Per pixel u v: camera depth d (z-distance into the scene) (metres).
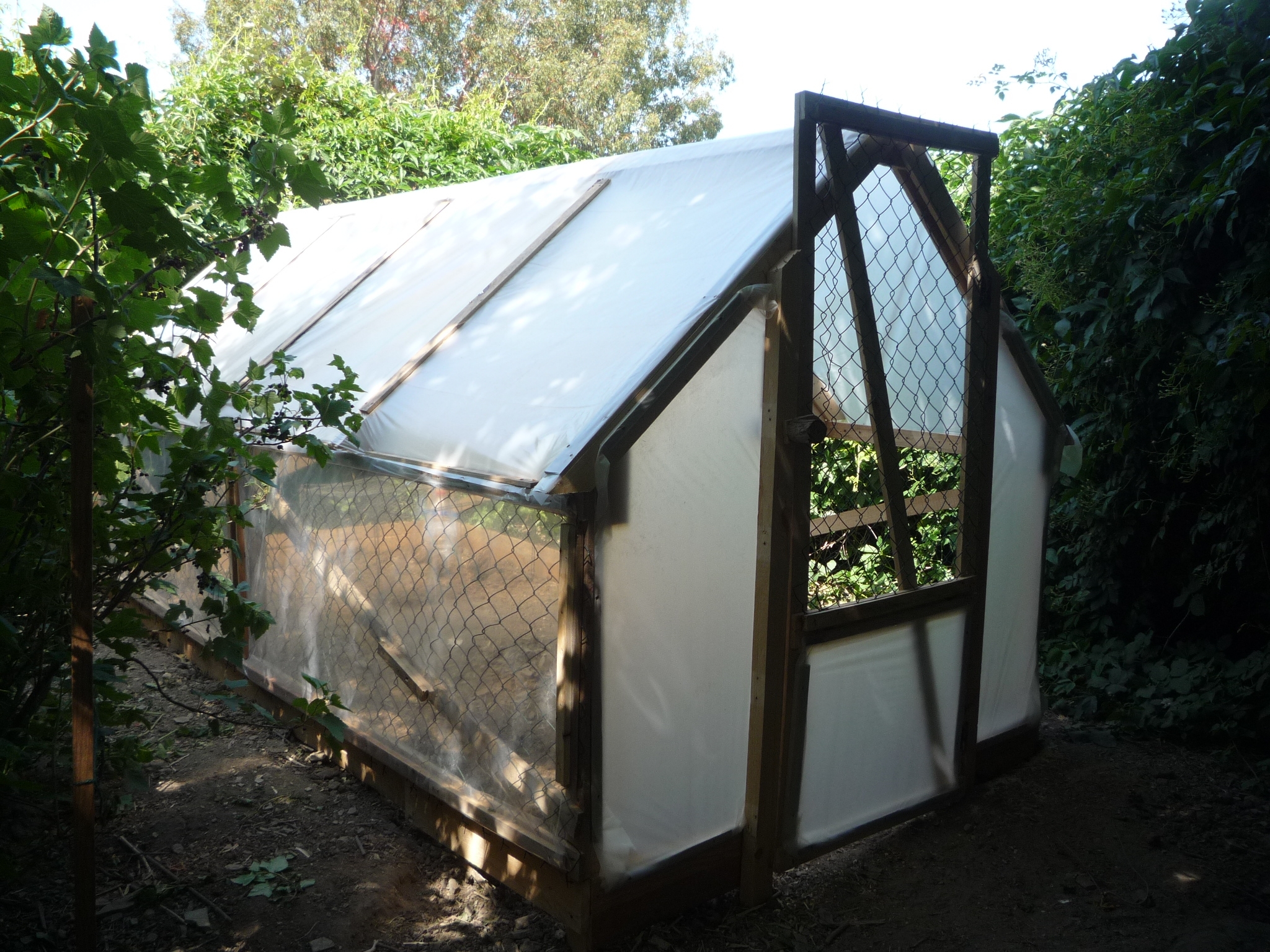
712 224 2.98
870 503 5.18
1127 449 4.27
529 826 2.62
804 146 2.58
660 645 2.56
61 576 2.45
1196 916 2.73
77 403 2.04
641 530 2.47
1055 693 4.32
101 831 3.12
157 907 2.71
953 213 3.11
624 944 2.58
